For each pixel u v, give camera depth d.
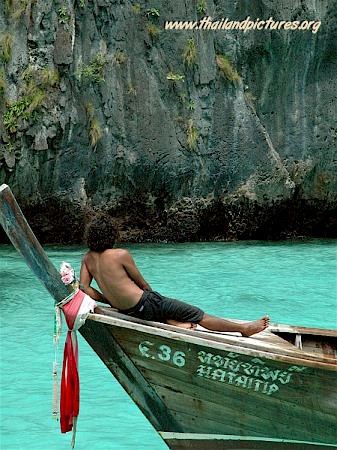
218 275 19.03
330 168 26.47
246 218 25.86
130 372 7.48
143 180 24.62
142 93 24.23
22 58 22.64
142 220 25.03
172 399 7.57
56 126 22.92
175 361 7.40
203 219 25.50
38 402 9.82
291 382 7.50
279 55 25.56
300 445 7.79
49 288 7.12
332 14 25.66
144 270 19.59
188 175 24.92
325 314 14.85
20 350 12.20
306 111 26.25
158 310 7.46
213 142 25.16
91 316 7.13
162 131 24.44
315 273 19.48
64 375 7.20
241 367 7.41
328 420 7.67
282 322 14.15
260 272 19.53
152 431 8.88
